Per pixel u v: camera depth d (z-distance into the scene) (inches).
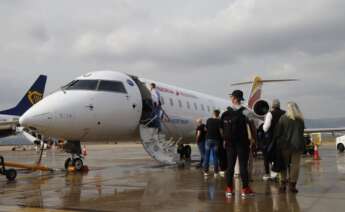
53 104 537.3
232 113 321.4
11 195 337.4
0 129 1093.8
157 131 679.1
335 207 267.7
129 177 473.7
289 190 339.9
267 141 377.7
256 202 291.7
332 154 1026.7
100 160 878.4
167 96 757.9
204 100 925.2
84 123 560.7
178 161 675.4
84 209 270.2
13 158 1099.9
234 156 322.7
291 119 333.4
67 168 584.1
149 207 275.1
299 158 335.0
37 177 491.8
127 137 661.3
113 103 599.5
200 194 332.5
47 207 278.8
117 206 280.1
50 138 582.6
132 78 682.2
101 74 621.6
